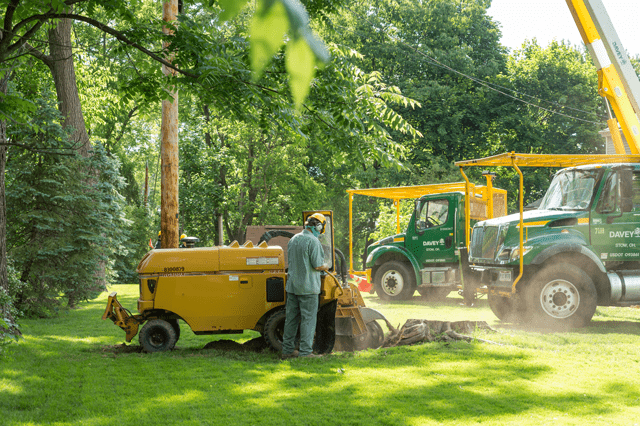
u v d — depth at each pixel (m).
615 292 8.55
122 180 16.09
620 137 10.51
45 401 4.64
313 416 4.16
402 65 32.41
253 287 7.09
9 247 11.55
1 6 6.36
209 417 4.17
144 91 8.71
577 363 6.01
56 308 11.64
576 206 9.26
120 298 15.23
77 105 16.67
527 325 8.84
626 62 10.25
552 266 8.59
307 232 6.65
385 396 4.73
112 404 4.53
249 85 7.55
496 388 4.99
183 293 7.02
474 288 11.80
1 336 6.86
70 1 6.79
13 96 6.75
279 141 27.61
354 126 8.77
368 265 14.55
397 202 15.91
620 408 4.36
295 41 0.51
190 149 27.50
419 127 31.53
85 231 11.67
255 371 5.74
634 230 8.91
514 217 9.59
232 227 31.41
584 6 10.32
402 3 33.81
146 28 7.65
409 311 11.04
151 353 6.89
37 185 11.49
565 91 32.56
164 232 12.95
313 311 6.57
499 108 31.59
